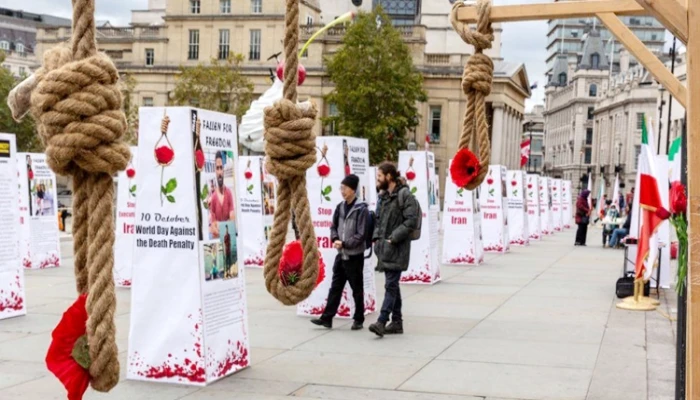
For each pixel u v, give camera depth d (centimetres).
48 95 308
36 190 1770
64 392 750
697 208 304
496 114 8138
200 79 6166
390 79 5769
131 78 6216
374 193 1559
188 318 780
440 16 9131
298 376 825
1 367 847
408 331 1091
